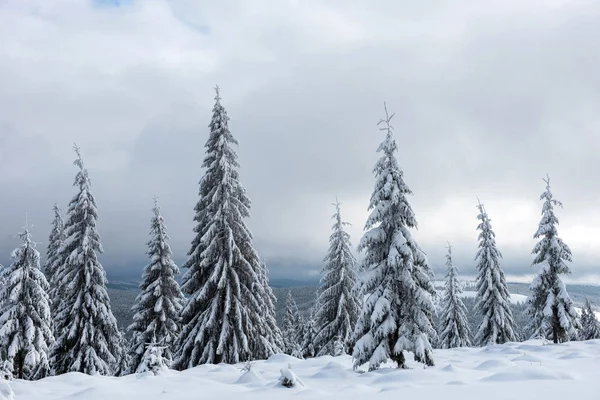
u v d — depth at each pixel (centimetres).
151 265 2831
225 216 2284
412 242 1612
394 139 1730
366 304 1592
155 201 2886
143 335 2681
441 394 852
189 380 1304
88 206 2577
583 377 1080
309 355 3834
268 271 3362
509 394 802
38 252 2403
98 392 1127
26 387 1320
